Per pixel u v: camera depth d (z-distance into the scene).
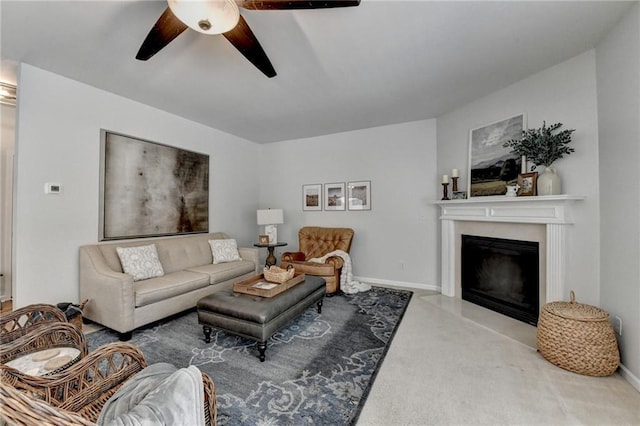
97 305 2.65
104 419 0.94
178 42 2.24
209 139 4.48
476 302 3.41
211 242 4.07
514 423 1.49
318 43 2.23
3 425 0.69
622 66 1.97
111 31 2.09
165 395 0.86
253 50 1.87
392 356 2.20
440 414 1.56
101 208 3.09
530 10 1.87
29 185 2.58
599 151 2.25
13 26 2.01
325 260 4.01
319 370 2.00
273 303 2.30
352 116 4.02
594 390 1.77
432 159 4.13
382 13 1.88
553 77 2.61
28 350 1.46
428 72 2.73
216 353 2.25
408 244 4.31
